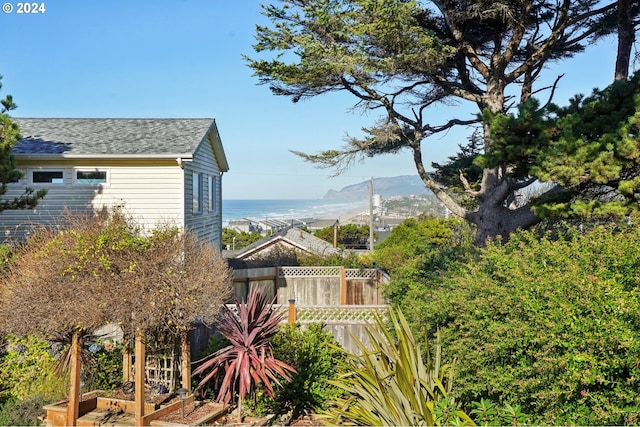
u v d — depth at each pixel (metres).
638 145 6.80
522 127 7.96
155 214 11.55
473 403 4.22
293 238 20.77
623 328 3.73
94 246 6.12
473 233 15.79
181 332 6.92
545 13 11.53
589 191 8.88
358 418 4.40
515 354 4.33
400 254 16.86
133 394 7.01
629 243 4.91
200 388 7.43
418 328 6.46
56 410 6.39
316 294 16.62
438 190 11.95
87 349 7.13
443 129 12.59
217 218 16.23
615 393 3.58
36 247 6.93
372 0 9.04
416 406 4.28
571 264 4.85
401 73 10.57
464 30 11.00
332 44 9.91
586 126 7.43
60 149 11.44
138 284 6.05
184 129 13.13
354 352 9.06
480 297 5.17
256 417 7.26
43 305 5.90
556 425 3.74
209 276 6.63
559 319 4.07
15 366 7.61
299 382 7.67
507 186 10.18
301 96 11.70
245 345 6.59
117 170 11.53
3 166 9.03
